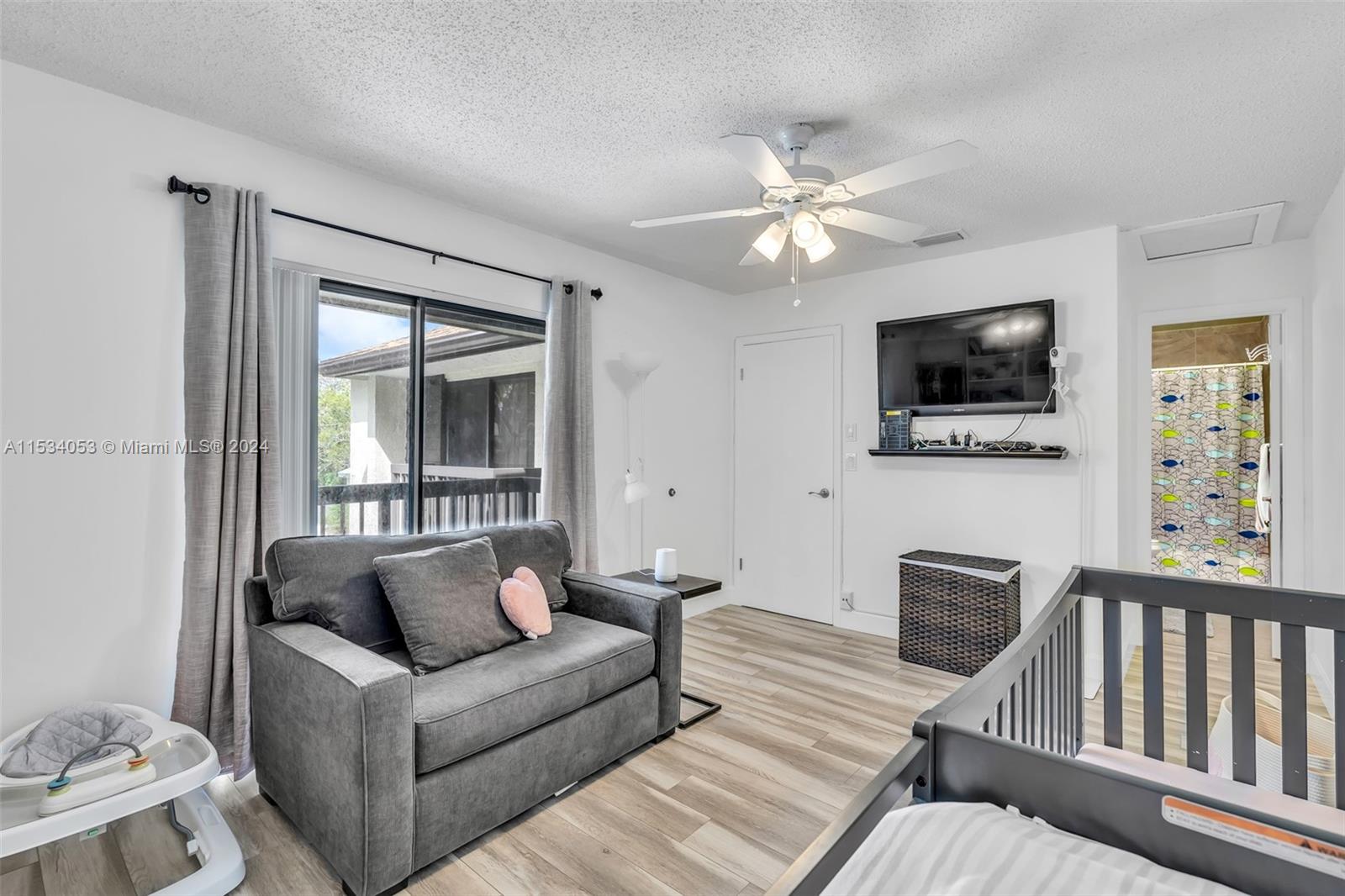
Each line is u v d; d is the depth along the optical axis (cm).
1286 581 358
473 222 322
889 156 255
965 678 338
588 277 383
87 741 189
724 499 491
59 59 196
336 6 171
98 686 214
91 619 213
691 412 461
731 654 376
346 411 282
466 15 174
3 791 171
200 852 183
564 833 203
